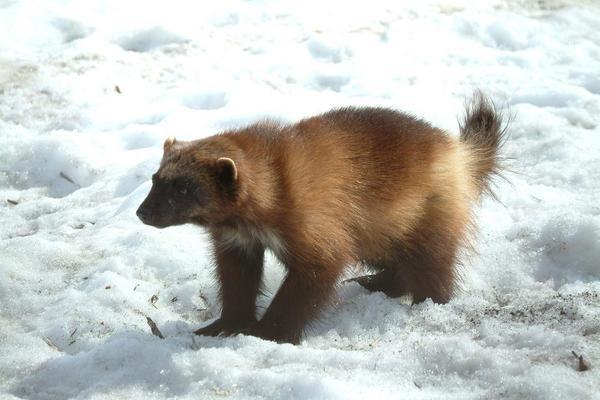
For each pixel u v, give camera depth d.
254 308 8.77
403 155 8.62
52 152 12.96
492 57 15.96
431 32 16.67
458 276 9.31
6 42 16.17
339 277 8.21
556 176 11.80
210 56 15.84
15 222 11.57
